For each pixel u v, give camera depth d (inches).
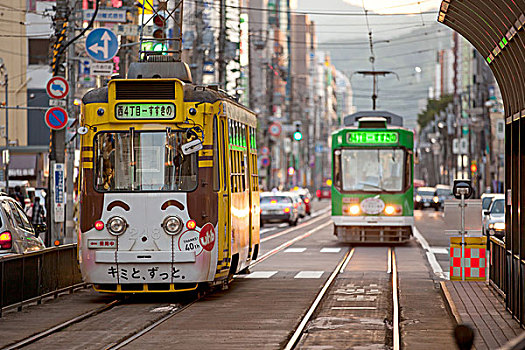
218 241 1895.9
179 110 1879.9
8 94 6702.8
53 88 2874.0
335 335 1464.1
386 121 3814.0
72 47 3528.5
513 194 1596.9
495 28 1565.0
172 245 1857.8
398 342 1380.4
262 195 5905.5
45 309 1796.3
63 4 2982.3
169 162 1878.7
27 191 4392.2
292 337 1428.4
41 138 6727.4
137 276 1857.8
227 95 2118.6
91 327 1558.8
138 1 3545.8
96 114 1891.0
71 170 3378.4
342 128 3740.2
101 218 1868.8
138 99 1884.8
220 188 1919.3
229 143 2016.5
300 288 2197.3
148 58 2164.1
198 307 1840.6
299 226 5959.6
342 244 4037.9
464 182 2272.4
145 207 1862.7
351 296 2028.8
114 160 1883.6
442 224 5984.3
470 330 685.3
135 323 1603.1
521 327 1462.8
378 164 3705.7
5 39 6678.2
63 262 2064.5
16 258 1752.0
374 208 3681.1
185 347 1348.4
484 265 2213.3
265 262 3043.8
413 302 1911.9
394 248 3752.5
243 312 1755.7
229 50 7377.0
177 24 2962.6
